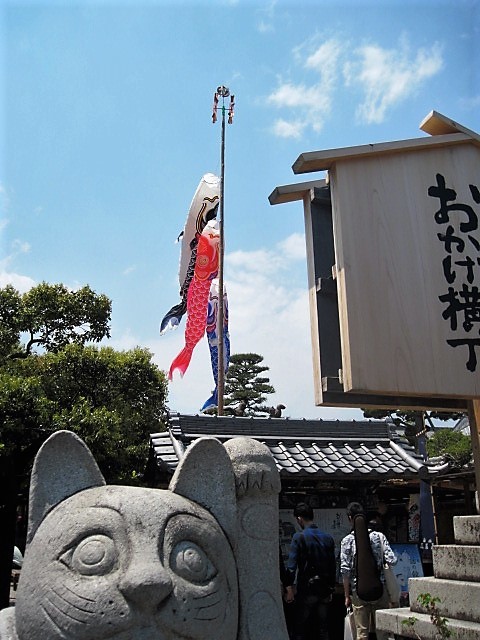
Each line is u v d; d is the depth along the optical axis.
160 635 2.37
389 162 3.90
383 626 4.25
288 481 8.67
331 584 5.89
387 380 3.52
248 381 26.67
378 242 3.73
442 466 9.18
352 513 5.93
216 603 2.58
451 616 3.85
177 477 2.95
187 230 15.41
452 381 3.63
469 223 3.93
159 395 11.98
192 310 14.47
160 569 2.43
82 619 2.34
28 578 2.56
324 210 4.13
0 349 11.63
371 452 9.21
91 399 11.24
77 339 12.55
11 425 8.63
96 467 2.95
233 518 3.00
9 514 9.62
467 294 3.78
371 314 3.60
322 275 3.98
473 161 4.07
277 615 3.04
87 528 2.58
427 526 9.03
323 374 3.77
